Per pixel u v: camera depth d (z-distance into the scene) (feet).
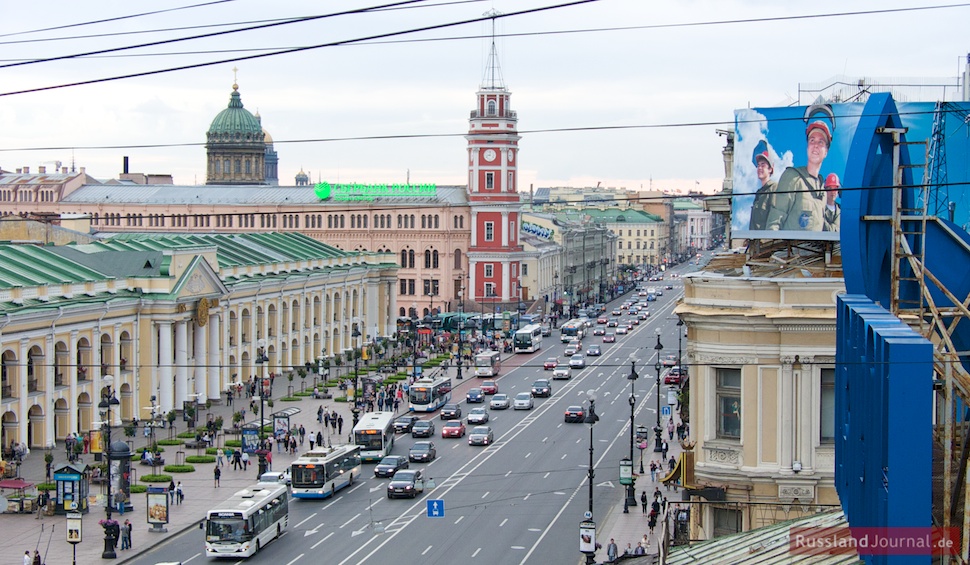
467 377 490.49
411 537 238.48
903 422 69.00
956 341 102.89
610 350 574.15
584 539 212.84
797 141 193.06
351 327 565.53
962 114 193.77
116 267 387.96
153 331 378.94
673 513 145.89
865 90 221.87
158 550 231.91
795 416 137.90
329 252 573.33
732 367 140.77
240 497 233.55
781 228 194.59
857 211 97.25
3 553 226.58
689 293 144.36
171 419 357.00
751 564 100.68
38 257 365.61
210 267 408.46
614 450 333.01
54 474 258.57
